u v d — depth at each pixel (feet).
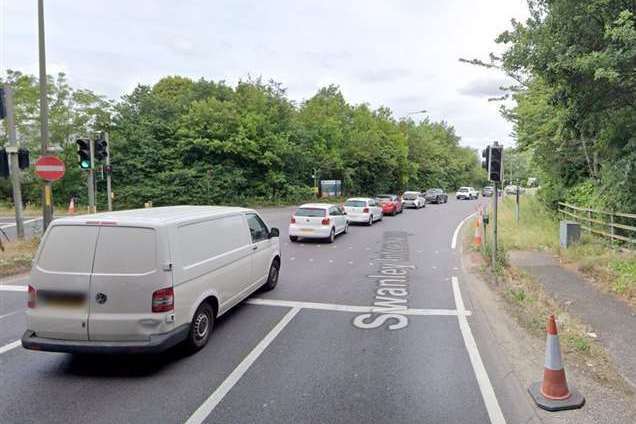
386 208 99.40
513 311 23.97
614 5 27.86
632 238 40.88
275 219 81.30
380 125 188.34
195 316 18.88
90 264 16.65
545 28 30.73
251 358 18.30
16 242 43.70
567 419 13.16
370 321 23.22
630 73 27.94
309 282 32.37
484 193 237.66
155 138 110.32
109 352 16.21
